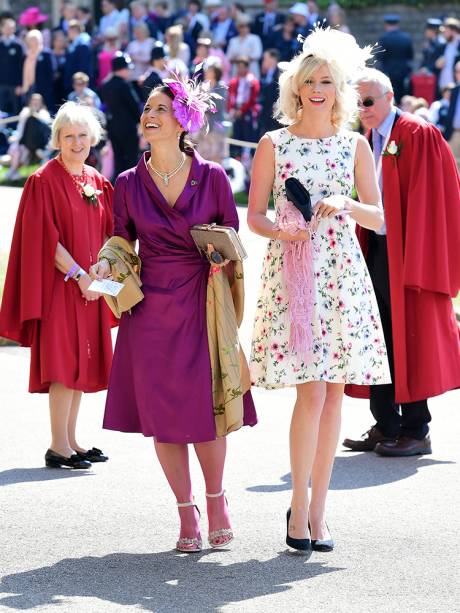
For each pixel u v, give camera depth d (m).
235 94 29.22
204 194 9.14
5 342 16.55
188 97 9.02
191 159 9.21
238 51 32.75
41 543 9.31
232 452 11.91
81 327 11.44
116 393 9.25
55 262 11.38
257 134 29.00
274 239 9.25
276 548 9.23
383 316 12.15
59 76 33.12
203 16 34.44
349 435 12.67
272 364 9.12
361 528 9.70
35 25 36.75
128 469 11.34
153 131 9.05
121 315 9.27
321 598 8.20
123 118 26.64
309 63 9.13
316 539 9.20
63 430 11.45
